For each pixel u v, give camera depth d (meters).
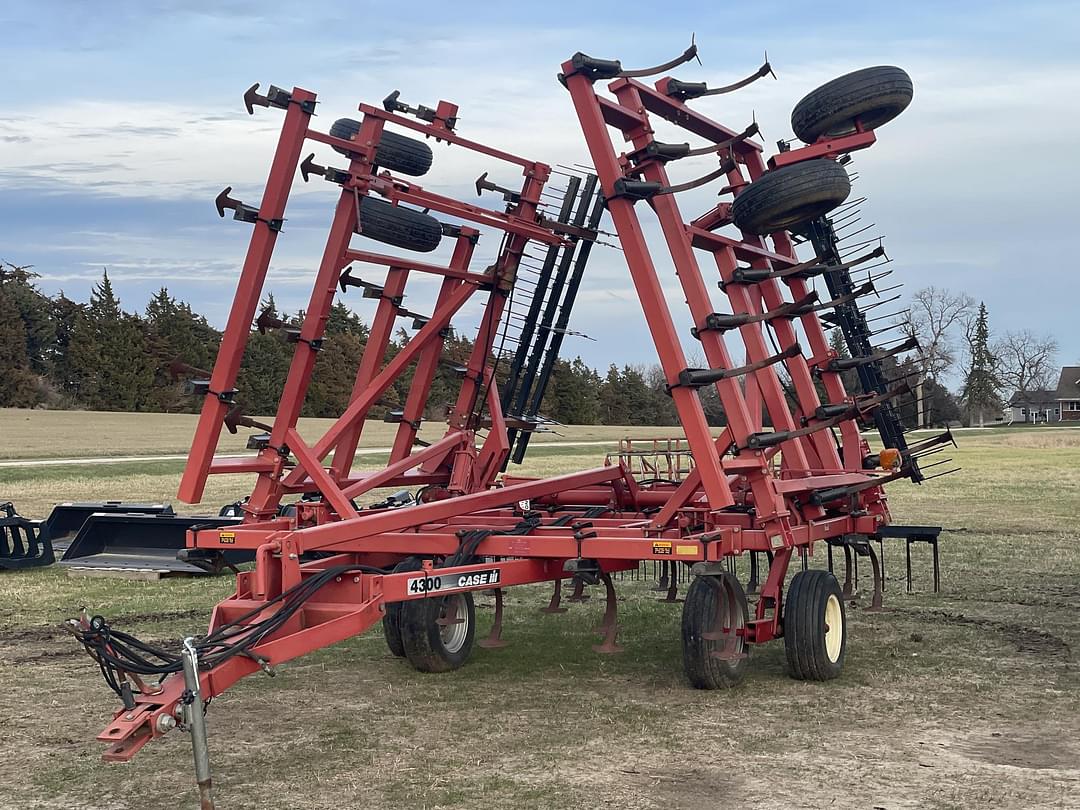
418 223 8.82
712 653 6.64
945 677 7.08
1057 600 10.05
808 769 5.18
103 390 71.69
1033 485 24.86
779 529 6.75
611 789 4.92
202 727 4.50
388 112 8.17
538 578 7.00
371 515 6.86
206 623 9.12
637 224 6.66
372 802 4.79
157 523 12.20
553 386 52.88
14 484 25.36
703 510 7.01
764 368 7.61
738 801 4.74
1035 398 114.50
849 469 8.97
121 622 9.18
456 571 6.26
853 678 7.08
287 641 5.16
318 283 8.02
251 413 56.53
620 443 9.37
